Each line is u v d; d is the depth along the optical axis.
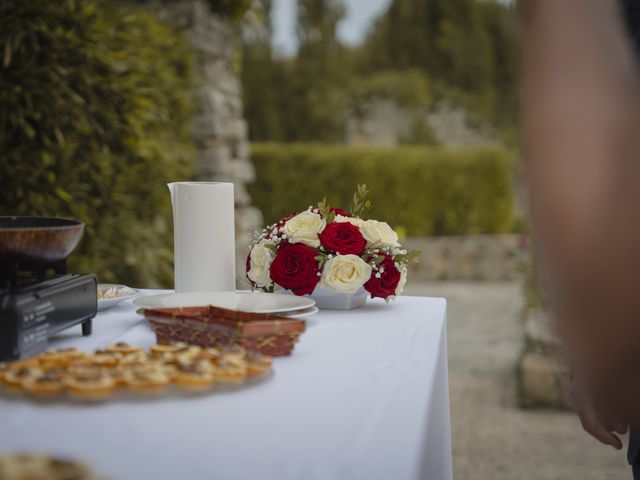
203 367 0.98
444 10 16.72
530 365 3.89
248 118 15.53
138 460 0.74
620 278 0.42
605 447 3.29
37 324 1.12
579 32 0.45
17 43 2.74
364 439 0.81
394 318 1.59
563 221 0.43
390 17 17.36
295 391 0.99
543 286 0.52
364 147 10.23
